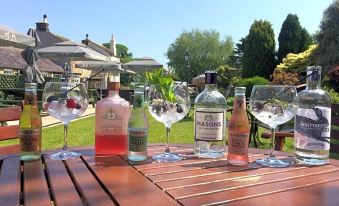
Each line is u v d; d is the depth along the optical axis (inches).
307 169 50.5
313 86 56.0
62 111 58.2
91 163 52.1
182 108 58.1
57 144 212.8
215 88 57.9
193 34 1713.8
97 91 469.4
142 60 673.6
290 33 920.9
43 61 799.1
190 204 35.2
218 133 56.8
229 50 1707.7
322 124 53.1
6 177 44.5
